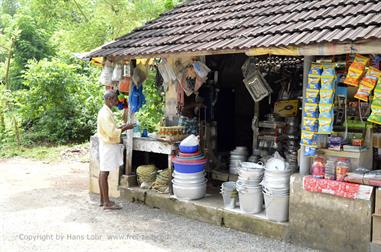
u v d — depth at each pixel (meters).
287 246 5.08
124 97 7.45
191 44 6.01
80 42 14.59
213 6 8.00
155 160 8.02
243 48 5.12
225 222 5.81
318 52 4.63
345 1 5.71
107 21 14.62
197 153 6.41
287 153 6.84
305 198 5.01
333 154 5.05
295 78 7.17
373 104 4.59
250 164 5.83
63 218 6.23
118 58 6.86
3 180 8.96
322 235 4.89
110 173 7.46
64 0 14.97
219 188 7.14
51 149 12.55
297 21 5.54
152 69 8.53
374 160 5.35
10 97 13.70
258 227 5.47
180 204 6.36
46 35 19.88
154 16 14.48
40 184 8.59
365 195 4.53
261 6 6.93
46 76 13.30
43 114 13.88
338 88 5.09
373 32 4.29
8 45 14.88
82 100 14.12
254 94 6.82
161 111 12.46
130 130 7.25
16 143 13.12
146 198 6.87
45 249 5.00
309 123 4.98
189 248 5.05
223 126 8.50
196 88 6.80
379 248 4.48
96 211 6.59
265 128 7.45
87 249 5.01
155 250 4.98
